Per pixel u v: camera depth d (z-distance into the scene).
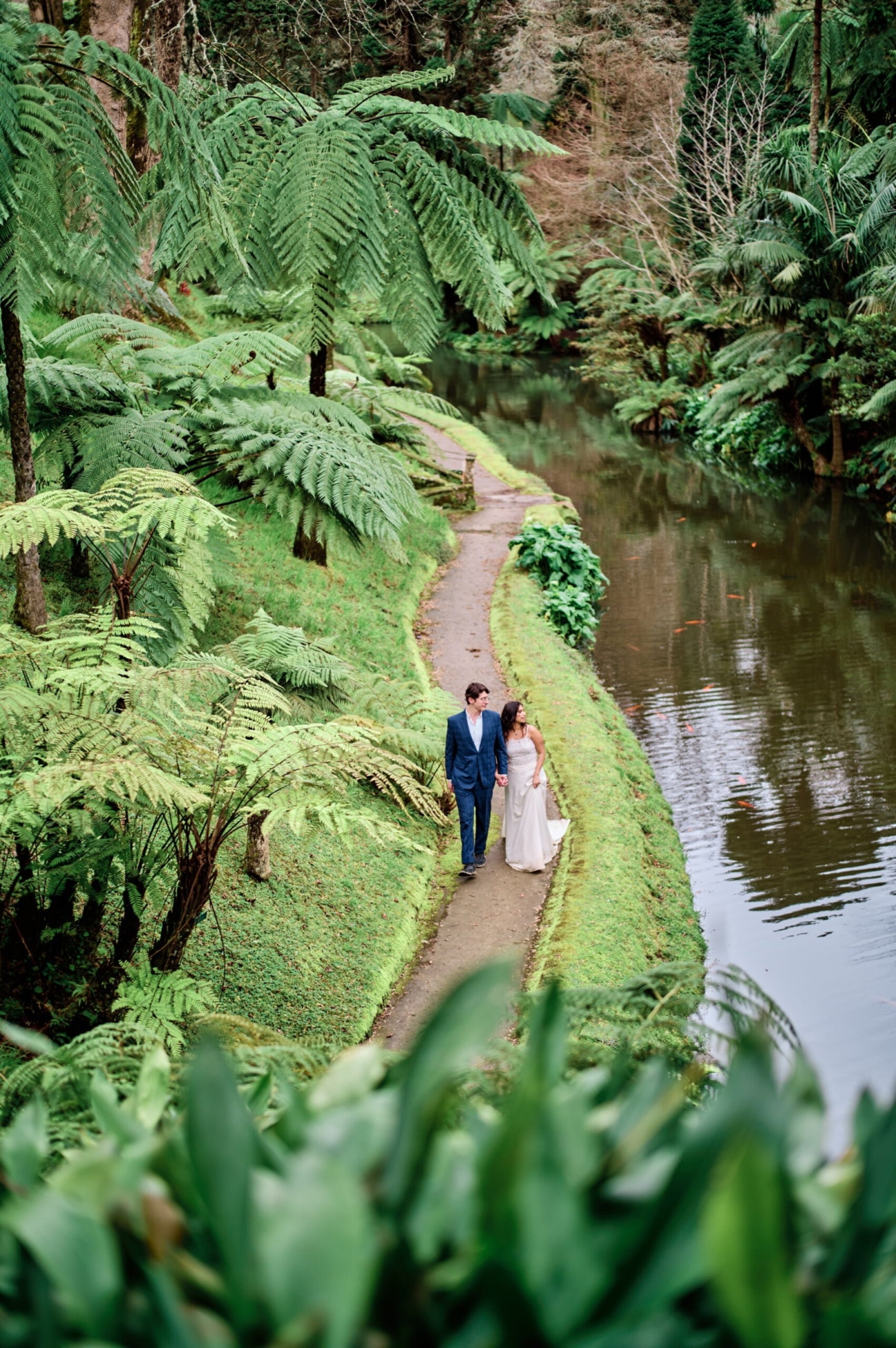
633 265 33.00
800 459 24.23
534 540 15.26
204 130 9.63
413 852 8.05
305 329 10.11
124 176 5.84
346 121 9.70
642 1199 0.74
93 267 5.76
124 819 4.64
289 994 5.96
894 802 9.97
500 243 10.66
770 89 32.62
